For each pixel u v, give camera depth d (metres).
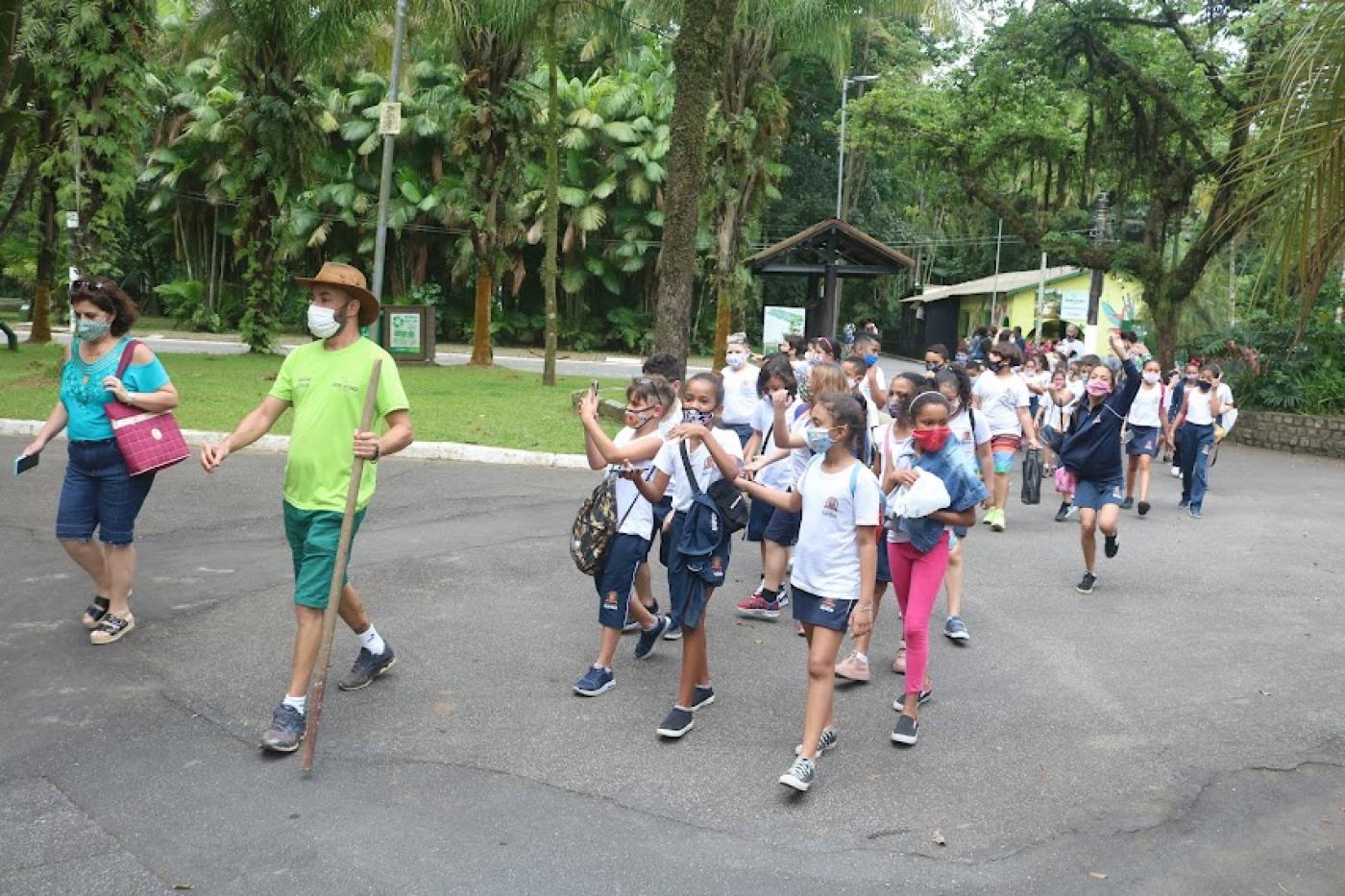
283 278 24.38
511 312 41.31
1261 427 20.22
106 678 5.39
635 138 39.19
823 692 4.52
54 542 7.88
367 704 5.25
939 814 4.33
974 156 23.31
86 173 17.64
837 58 20.28
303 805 4.19
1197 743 5.14
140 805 4.13
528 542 8.79
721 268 21.56
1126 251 21.77
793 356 11.21
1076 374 14.39
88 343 5.76
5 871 3.63
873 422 7.61
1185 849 4.11
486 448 12.94
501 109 22.77
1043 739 5.14
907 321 54.22
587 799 4.34
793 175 46.88
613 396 19.20
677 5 18.78
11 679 5.33
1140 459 11.52
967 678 6.02
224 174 37.19
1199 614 7.53
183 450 5.94
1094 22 20.77
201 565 7.57
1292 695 5.84
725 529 5.07
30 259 38.44
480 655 6.04
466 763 4.63
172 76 37.31
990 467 7.30
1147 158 22.05
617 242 40.47
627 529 5.46
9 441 12.00
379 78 37.75
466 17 21.44
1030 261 54.28
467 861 3.82
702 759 4.78
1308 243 3.35
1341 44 3.25
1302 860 4.05
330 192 37.94
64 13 17.08
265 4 21.31
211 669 5.57
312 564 4.74
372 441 4.63
